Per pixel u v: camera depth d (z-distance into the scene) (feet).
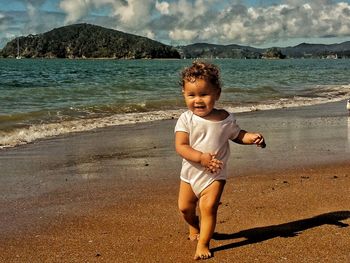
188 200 6.90
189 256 6.61
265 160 13.55
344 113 26.27
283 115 25.36
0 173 12.16
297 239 7.11
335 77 70.38
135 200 9.55
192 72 6.49
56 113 24.02
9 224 8.11
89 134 18.85
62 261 6.50
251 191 9.96
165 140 17.53
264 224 7.85
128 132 19.47
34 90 36.81
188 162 6.74
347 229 7.54
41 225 8.04
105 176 11.80
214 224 6.63
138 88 41.14
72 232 7.66
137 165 13.14
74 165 13.20
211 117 6.64
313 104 31.60
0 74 76.69
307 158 13.88
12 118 21.84
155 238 7.33
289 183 10.68
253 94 38.06
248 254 6.59
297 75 75.77
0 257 6.68
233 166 12.71
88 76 69.51
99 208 8.99
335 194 9.66
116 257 6.60
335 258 6.38
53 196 9.94
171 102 30.01
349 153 14.74
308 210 8.59
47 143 16.80
